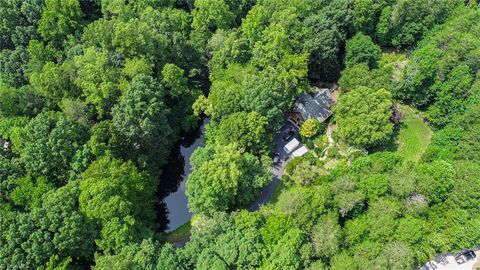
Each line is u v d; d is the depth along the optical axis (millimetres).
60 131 92062
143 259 79812
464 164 91938
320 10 119375
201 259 80625
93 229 84875
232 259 79500
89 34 109438
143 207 95000
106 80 100625
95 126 95188
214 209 90500
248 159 95688
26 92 101812
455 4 123500
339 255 81375
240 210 98250
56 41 115625
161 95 98938
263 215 90062
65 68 102812
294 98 110812
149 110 94812
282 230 82875
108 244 83438
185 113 112750
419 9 118938
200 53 117500
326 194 87812
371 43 114938
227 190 90500
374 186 88000
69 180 91500
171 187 110750
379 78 109938
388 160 93125
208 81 121062
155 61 109625
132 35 104562
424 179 88812
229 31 115688
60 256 82000
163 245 90000
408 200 87500
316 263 79562
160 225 102188
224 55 111125
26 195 87562
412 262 79938
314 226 83875
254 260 79250
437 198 89250
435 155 99562
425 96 109812
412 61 111062
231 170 89938
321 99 114000
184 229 100875
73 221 82062
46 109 102375
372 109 101500
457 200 87188
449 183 87812
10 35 115375
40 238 80188
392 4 120875
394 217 85562
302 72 107125
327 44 112312
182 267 80688
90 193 84812
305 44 112500
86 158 92250
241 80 108000
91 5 126938
